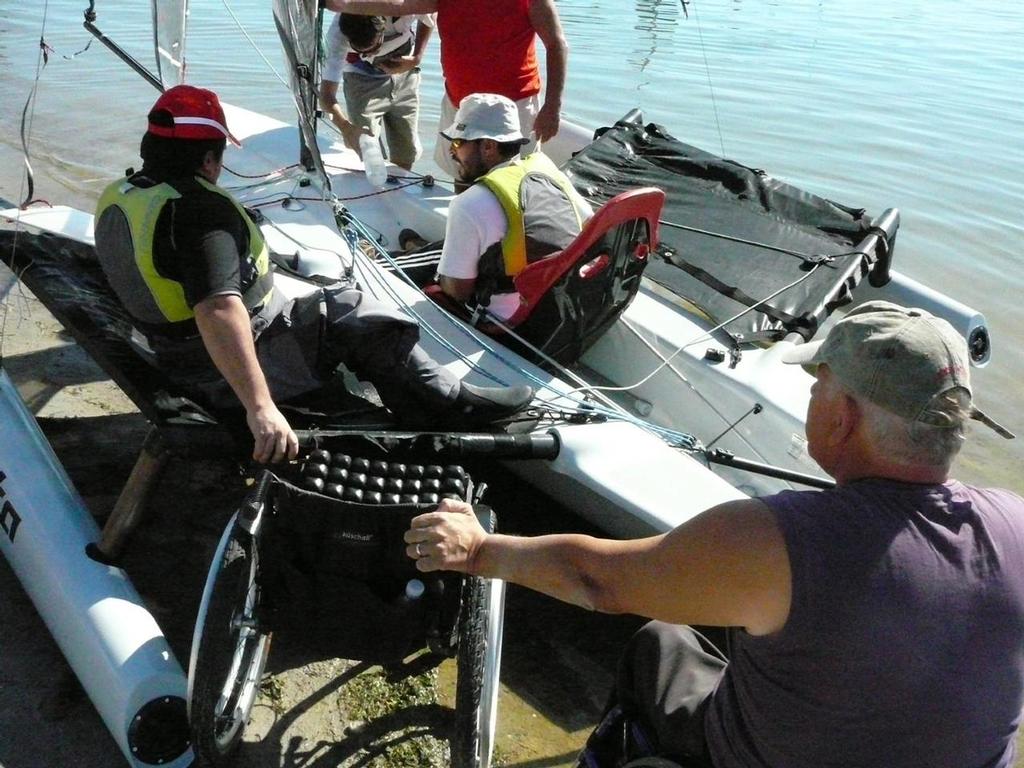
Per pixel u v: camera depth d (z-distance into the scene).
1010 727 1.46
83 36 9.40
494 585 2.25
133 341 2.64
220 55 9.00
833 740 1.44
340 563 2.30
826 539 1.40
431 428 2.77
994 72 10.70
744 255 3.91
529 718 2.54
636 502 2.70
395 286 3.52
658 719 1.79
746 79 9.68
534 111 4.67
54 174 6.18
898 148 7.90
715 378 3.34
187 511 3.13
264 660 2.40
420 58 5.29
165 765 2.17
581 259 3.12
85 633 2.25
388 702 2.50
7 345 4.07
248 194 4.30
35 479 2.64
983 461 4.06
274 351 2.60
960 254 6.08
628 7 13.09
